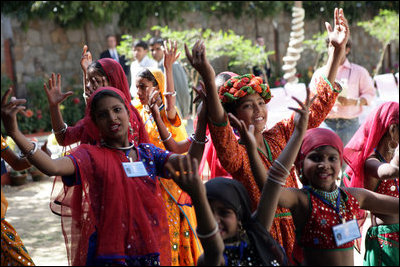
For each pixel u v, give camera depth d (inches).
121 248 98.5
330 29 124.1
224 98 117.0
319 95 124.3
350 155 124.0
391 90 293.3
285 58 321.7
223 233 89.8
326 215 100.7
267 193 94.5
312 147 101.0
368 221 197.0
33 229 213.2
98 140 110.3
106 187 100.5
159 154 111.8
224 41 406.0
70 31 520.1
